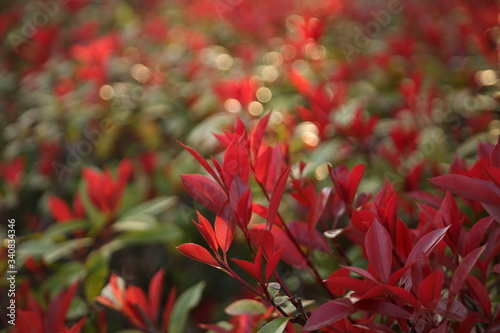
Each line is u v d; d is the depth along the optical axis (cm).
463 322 83
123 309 113
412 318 84
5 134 212
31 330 103
